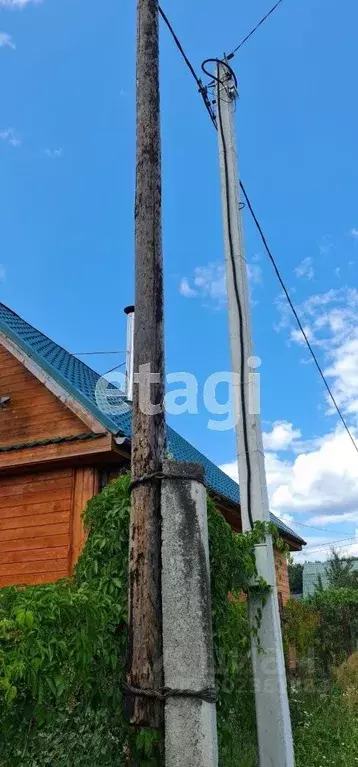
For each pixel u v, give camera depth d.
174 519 3.05
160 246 3.67
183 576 2.95
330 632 11.54
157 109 3.98
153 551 3.03
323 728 6.94
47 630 2.71
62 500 7.13
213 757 2.69
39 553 7.02
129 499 3.73
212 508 4.03
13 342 8.09
